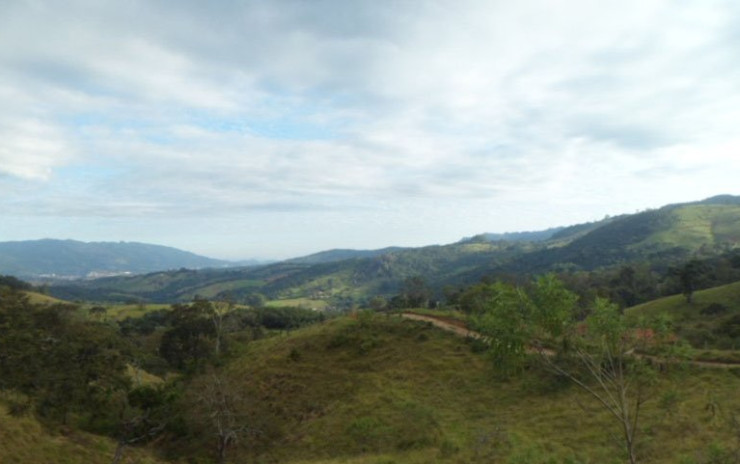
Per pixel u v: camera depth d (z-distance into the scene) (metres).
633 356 13.31
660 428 26.36
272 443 42.44
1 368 28.70
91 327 40.53
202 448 44.03
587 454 25.41
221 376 54.38
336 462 32.50
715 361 36.38
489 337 12.79
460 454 29.38
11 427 35.72
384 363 53.03
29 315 34.78
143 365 75.00
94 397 37.91
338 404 46.03
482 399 40.03
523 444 28.72
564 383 38.38
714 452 17.89
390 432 37.12
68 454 36.38
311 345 62.09
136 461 39.56
